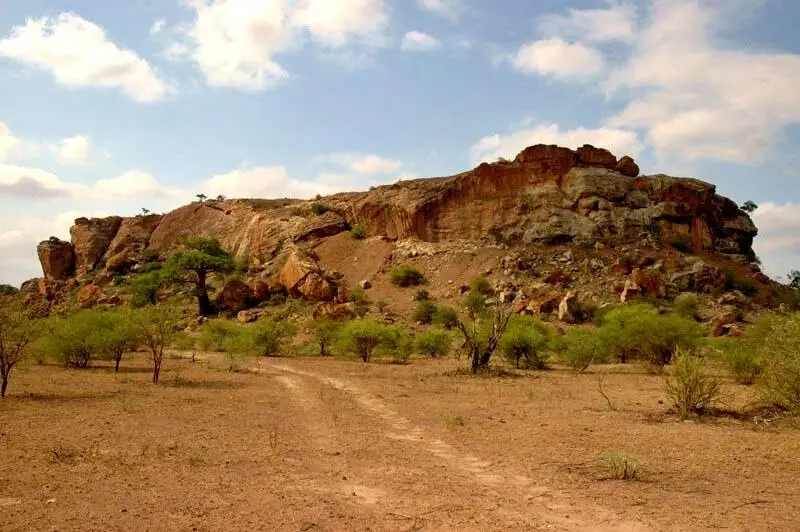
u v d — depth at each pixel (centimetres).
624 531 592
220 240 9962
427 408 1512
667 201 7612
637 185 7862
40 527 582
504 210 7788
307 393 1838
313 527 591
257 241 9056
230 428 1183
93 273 10038
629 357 3281
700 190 7812
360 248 8044
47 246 10438
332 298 6738
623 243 7238
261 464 871
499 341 2997
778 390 1312
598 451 982
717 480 797
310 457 926
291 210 9481
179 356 3450
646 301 5622
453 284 6881
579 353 2820
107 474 795
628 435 1128
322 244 8206
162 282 6875
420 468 860
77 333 2617
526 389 1973
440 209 8006
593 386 2072
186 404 1528
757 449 997
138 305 6856
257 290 6981
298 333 5453
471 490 741
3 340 1636
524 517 633
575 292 5484
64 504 659
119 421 1238
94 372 2442
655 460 916
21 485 734
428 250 7600
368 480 786
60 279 10338
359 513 639
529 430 1184
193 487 738
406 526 598
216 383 2097
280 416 1360
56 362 2898
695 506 677
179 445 1000
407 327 5519
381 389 1958
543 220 7519
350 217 8694
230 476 796
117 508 646
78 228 10669
